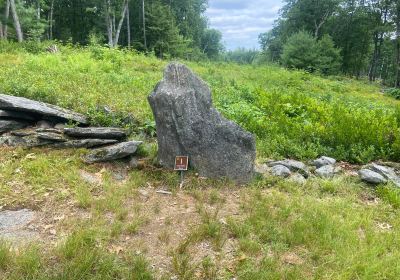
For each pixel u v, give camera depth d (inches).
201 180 222.1
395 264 154.6
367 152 285.1
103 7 1545.3
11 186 196.2
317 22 2161.7
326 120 352.8
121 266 141.3
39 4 1419.8
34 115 270.2
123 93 373.1
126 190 202.2
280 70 1088.2
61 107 291.9
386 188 229.1
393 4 1865.2
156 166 232.7
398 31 1834.4
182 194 208.5
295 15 2180.1
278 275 140.9
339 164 279.4
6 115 258.5
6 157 226.5
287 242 167.0
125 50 899.4
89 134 249.9
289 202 204.1
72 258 143.4
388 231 184.2
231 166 227.0
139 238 163.8
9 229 162.4
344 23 2069.4
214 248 159.3
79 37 1836.9
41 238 157.3
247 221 177.9
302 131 319.6
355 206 210.8
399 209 210.2
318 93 724.7
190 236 162.1
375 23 1983.3
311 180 239.8
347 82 1300.4
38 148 240.7
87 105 301.1
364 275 145.9
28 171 210.7
